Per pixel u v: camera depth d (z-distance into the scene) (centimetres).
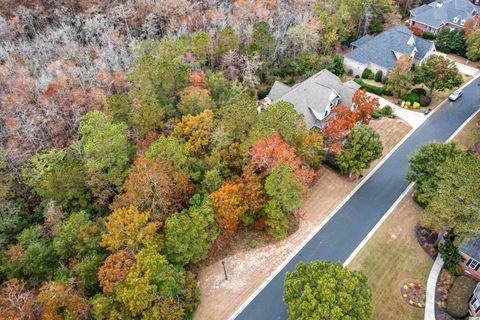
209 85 5556
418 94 6500
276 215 3959
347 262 3969
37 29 7288
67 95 5466
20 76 5628
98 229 3638
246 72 6191
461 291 3553
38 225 4056
